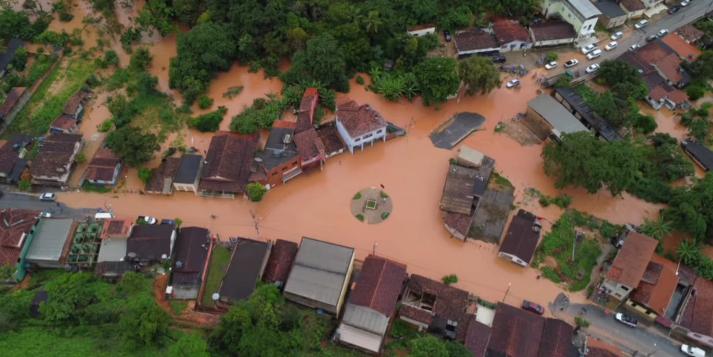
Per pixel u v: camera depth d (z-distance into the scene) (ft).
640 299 261.44
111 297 250.16
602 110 334.44
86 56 380.99
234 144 314.14
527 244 279.49
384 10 375.86
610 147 297.33
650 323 265.34
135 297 249.55
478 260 284.82
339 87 359.87
